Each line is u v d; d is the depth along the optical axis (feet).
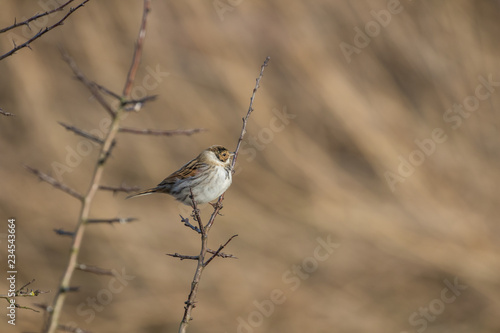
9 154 47.88
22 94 49.98
